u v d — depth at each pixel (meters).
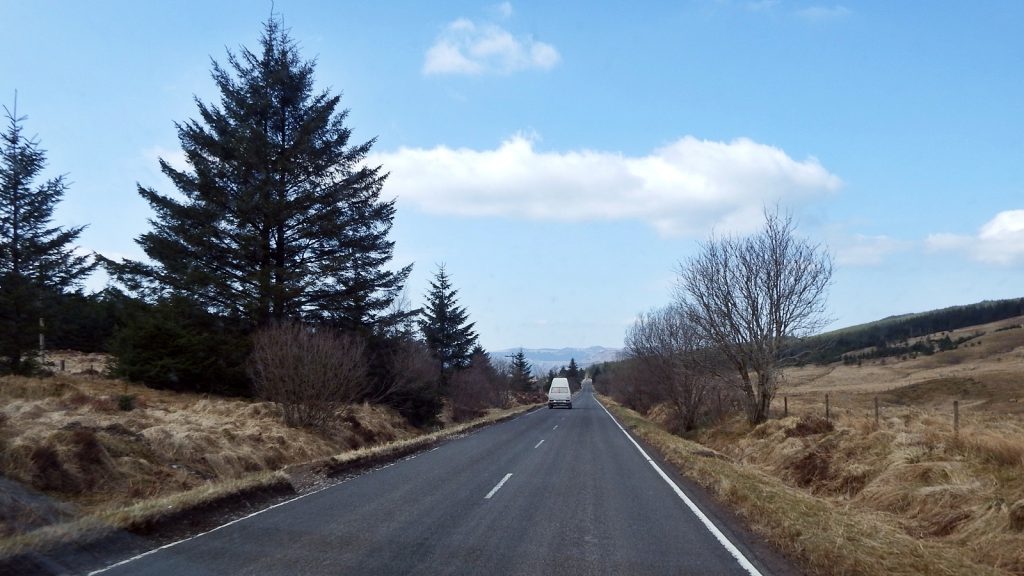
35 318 26.62
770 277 26.84
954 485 11.07
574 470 16.52
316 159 31.38
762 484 13.34
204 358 27.53
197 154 29.72
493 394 59.34
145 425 15.29
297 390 21.36
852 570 7.29
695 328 31.30
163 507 9.46
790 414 28.59
